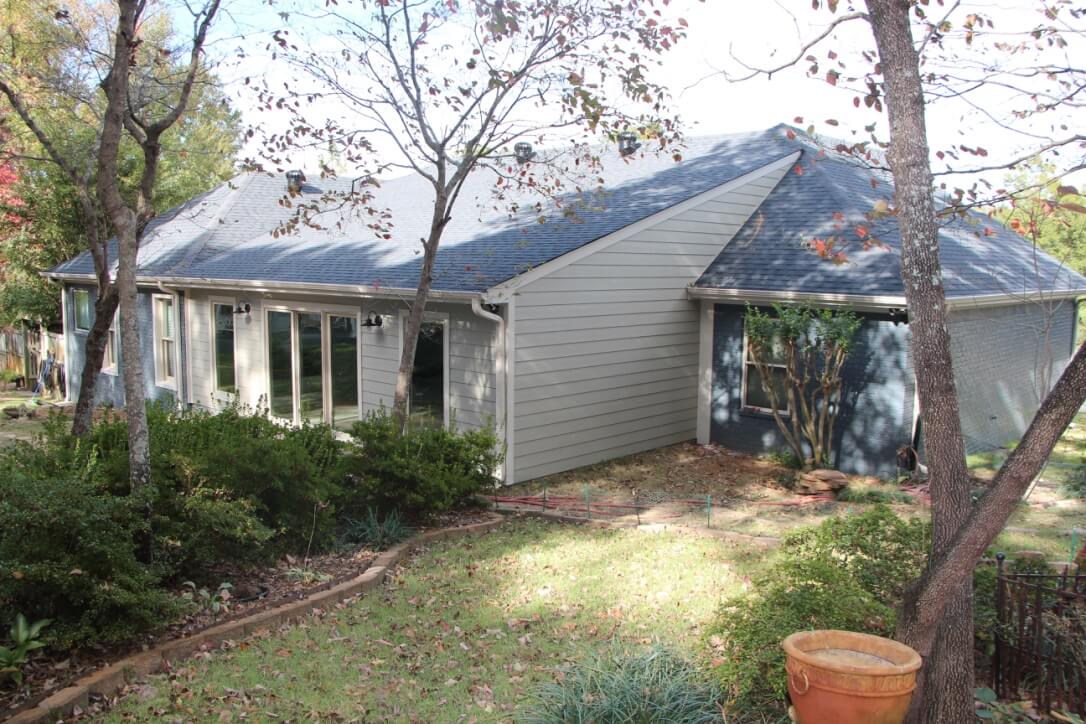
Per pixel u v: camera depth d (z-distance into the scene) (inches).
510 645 223.6
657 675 173.5
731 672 170.1
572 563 294.8
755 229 519.5
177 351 645.3
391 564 291.0
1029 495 388.2
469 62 370.0
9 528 189.5
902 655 149.0
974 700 166.7
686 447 504.7
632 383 472.7
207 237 669.9
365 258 510.3
